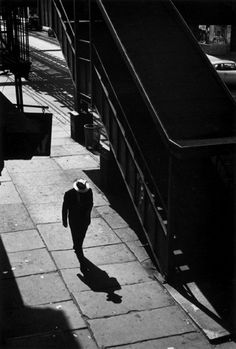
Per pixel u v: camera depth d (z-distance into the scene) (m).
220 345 6.49
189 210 9.17
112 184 11.91
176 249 8.64
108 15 10.82
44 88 26.83
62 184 12.51
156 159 10.17
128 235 9.77
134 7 11.20
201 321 6.91
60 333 6.63
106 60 13.33
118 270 8.40
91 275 8.19
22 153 6.97
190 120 8.23
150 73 9.28
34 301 7.38
